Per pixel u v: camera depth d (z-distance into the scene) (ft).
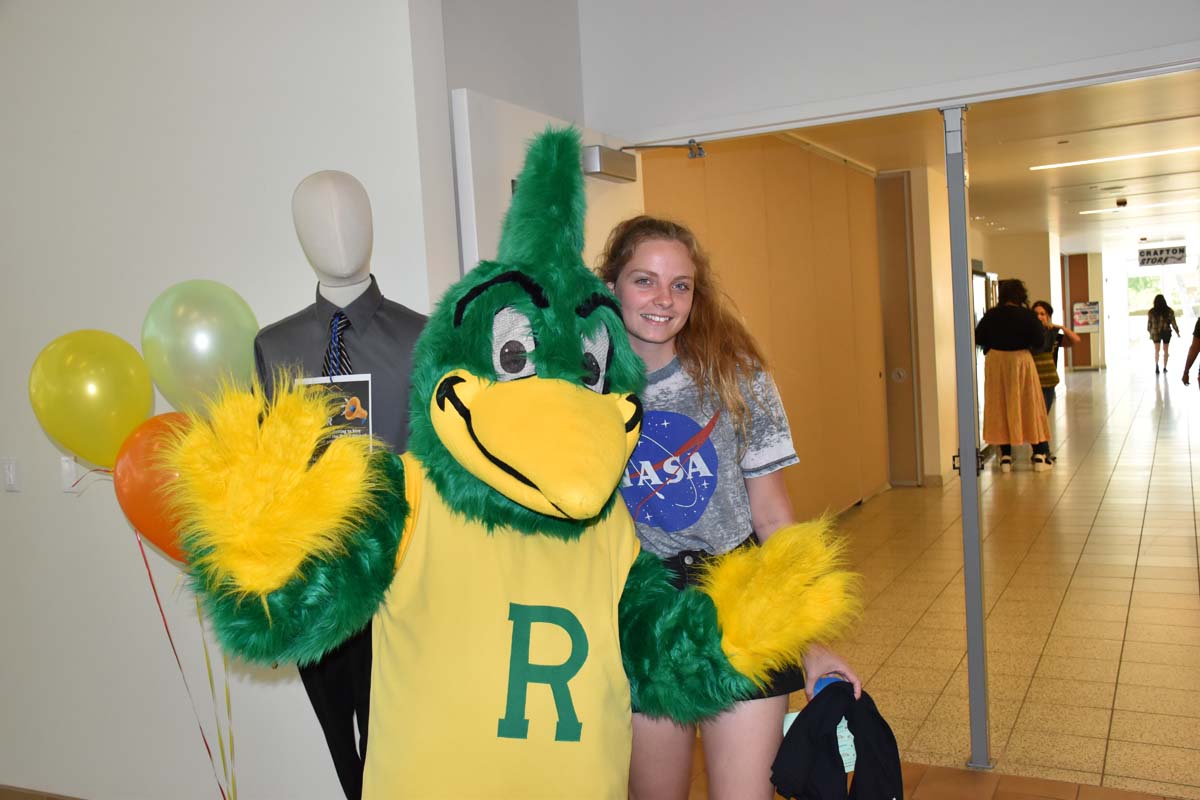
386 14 8.75
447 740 4.31
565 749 4.46
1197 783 9.70
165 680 10.54
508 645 4.40
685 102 11.67
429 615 4.36
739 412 6.37
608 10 12.10
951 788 9.95
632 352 5.11
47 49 10.40
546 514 4.33
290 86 9.22
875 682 13.07
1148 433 37.29
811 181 23.41
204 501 3.69
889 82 10.40
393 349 7.10
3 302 10.98
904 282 28.91
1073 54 9.54
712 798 6.30
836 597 4.76
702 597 4.95
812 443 23.02
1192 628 14.33
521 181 4.95
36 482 11.08
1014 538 21.18
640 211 12.02
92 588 10.89
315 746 9.70
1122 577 17.40
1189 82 16.22
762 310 20.18
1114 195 36.63
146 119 9.96
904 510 25.38
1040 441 30.60
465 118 9.19
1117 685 12.34
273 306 9.52
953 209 9.97
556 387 4.42
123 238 10.23
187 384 7.70
